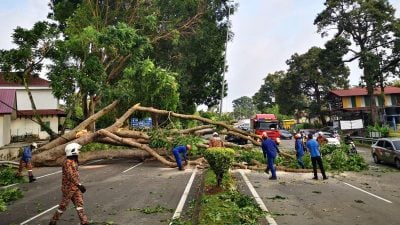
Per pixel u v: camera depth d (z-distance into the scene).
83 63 27.52
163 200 10.90
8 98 34.53
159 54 39.59
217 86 48.06
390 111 59.97
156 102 27.36
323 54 46.53
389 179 15.09
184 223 8.01
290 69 71.62
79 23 30.09
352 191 12.11
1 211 10.04
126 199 11.22
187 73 40.03
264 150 15.41
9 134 36.12
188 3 37.59
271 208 9.51
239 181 14.41
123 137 22.25
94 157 22.23
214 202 9.14
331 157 19.59
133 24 35.06
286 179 15.04
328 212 9.05
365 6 41.09
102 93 26.58
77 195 8.16
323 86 67.94
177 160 18.67
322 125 70.12
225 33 41.06
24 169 19.94
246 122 67.56
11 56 24.27
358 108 58.44
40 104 45.00
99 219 8.77
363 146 36.31
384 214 8.83
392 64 42.38
